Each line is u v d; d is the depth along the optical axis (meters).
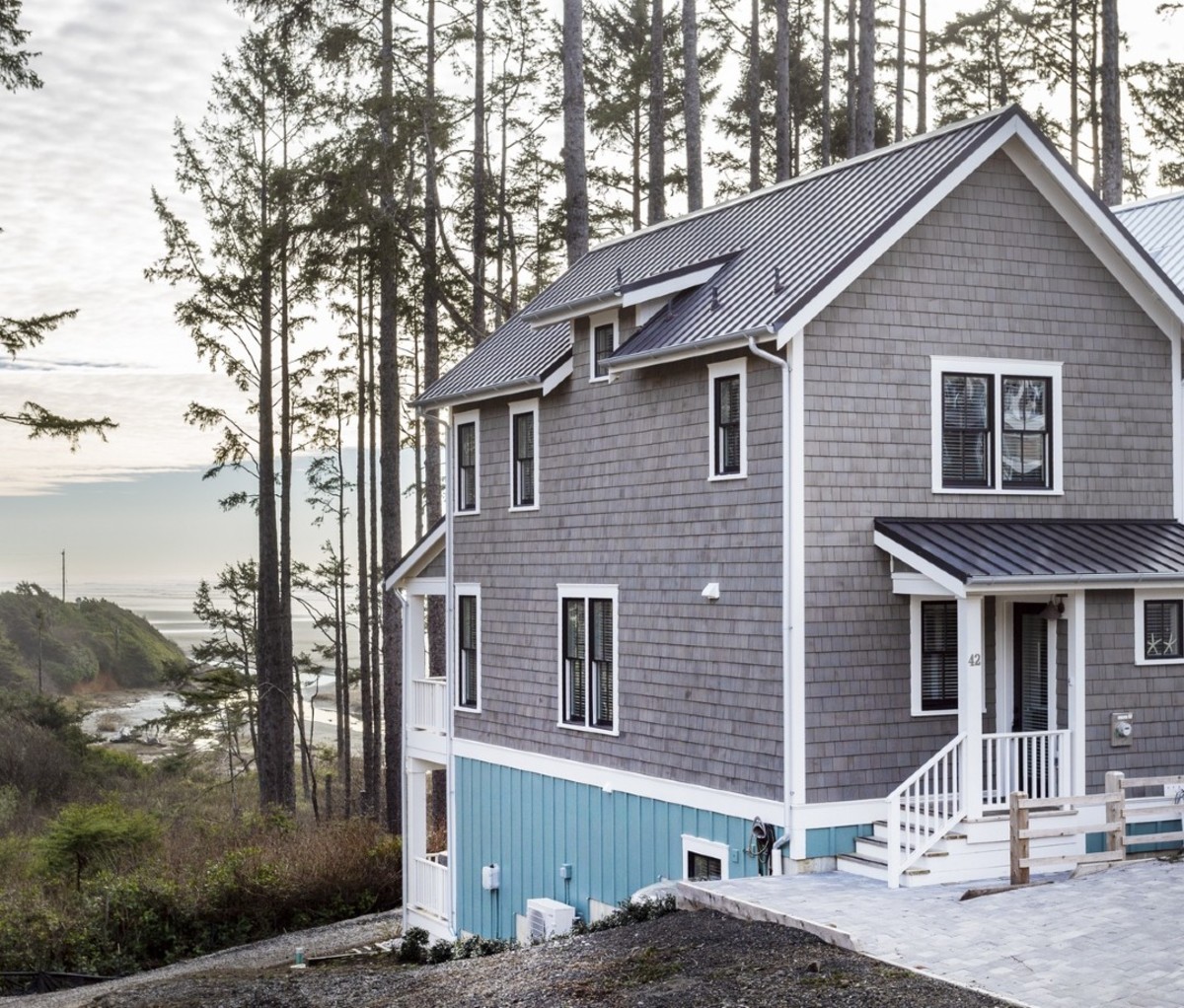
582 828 22.12
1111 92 33.94
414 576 28.11
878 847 17.44
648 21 45.09
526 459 24.11
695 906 16.72
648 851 20.55
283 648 42.72
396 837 33.00
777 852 17.80
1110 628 18.75
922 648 18.59
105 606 109.50
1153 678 19.00
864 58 33.25
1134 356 20.36
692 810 19.58
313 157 34.31
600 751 21.72
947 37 48.06
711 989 13.23
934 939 13.98
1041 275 19.64
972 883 16.95
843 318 18.25
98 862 33.31
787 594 17.80
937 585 17.72
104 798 52.06
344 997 17.28
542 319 22.94
